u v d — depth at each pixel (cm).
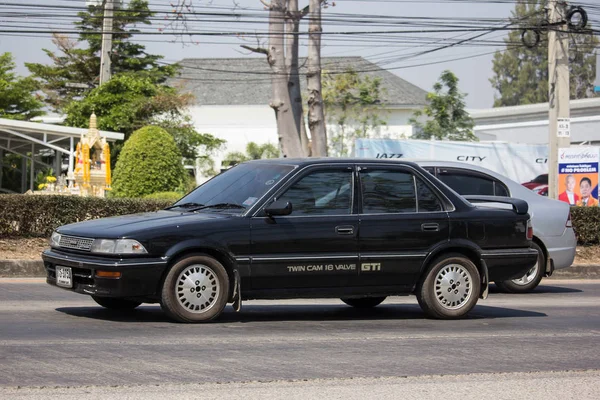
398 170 1254
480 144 3838
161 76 6900
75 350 948
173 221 1140
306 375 859
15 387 777
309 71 3055
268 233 1157
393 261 1222
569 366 944
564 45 2847
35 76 7012
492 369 916
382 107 6247
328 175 1215
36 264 1856
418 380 852
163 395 761
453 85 5500
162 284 1119
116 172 3538
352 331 1144
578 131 5550
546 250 1762
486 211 1294
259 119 7019
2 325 1109
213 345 1001
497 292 1773
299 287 1179
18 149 5278
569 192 2767
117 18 5834
